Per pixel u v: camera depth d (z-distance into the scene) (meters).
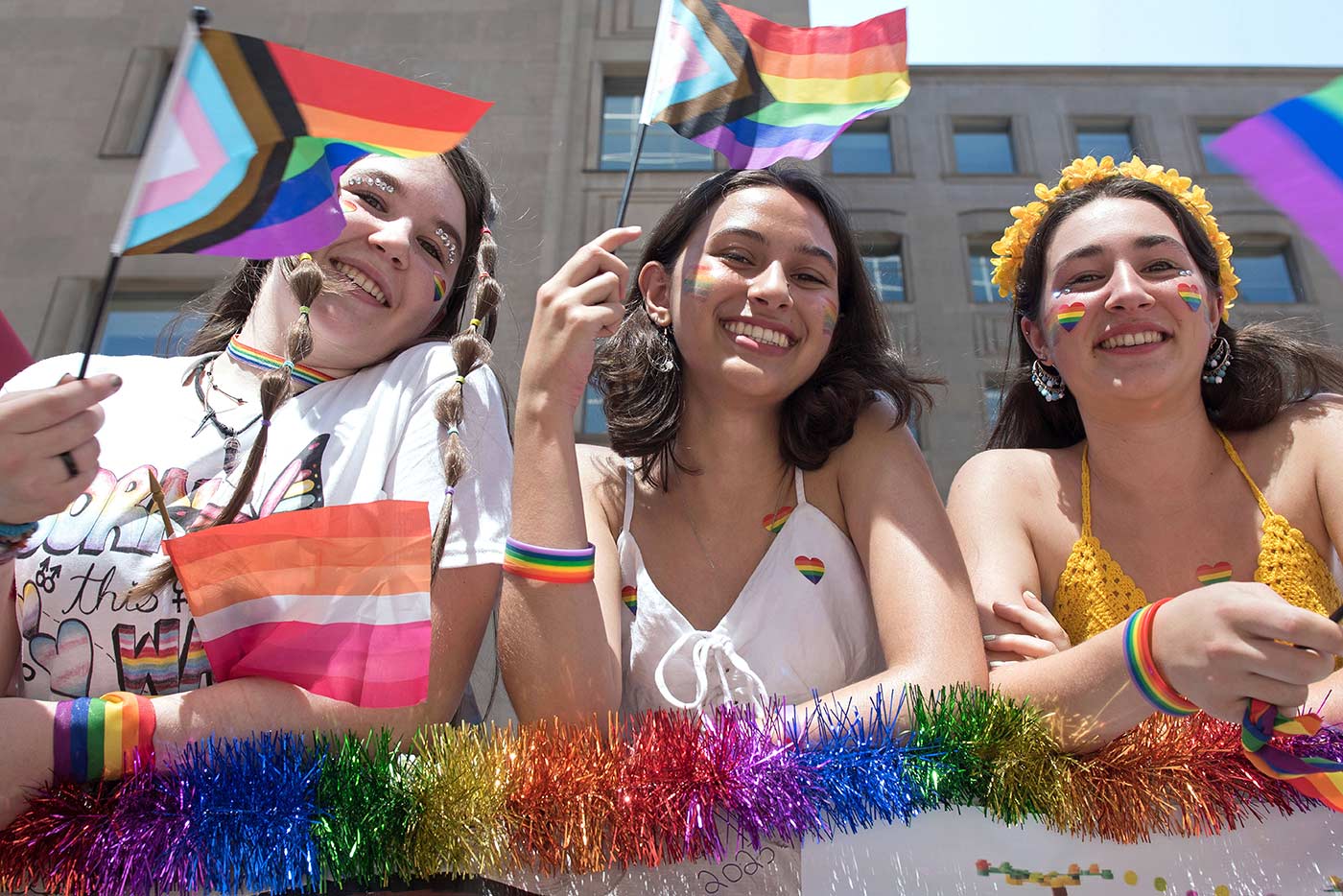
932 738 1.45
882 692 1.57
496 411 1.87
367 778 1.36
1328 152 1.50
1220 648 1.36
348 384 1.92
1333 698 1.62
